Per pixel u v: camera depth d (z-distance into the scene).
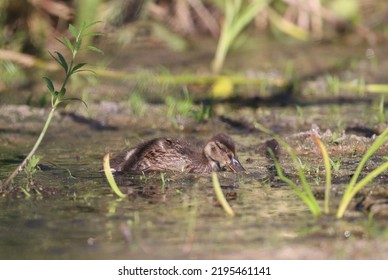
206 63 20.69
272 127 15.54
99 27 20.39
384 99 17.59
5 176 12.23
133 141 14.73
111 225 10.00
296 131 14.91
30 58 19.42
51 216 10.37
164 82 18.81
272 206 10.64
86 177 12.23
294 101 17.72
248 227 9.84
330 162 12.48
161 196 11.20
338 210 10.14
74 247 9.30
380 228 9.73
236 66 20.58
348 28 23.58
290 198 11.00
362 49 22.27
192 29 23.09
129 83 19.28
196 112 16.09
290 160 13.03
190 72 19.83
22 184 11.79
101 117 16.42
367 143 13.66
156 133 15.45
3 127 15.64
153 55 21.38
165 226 9.91
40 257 9.02
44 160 13.30
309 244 9.30
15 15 20.41
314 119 15.89
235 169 12.52
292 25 23.47
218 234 9.61
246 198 11.04
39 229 9.90
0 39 19.53
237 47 22.56
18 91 18.38
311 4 23.38
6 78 18.88
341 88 18.53
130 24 21.56
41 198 11.16
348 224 9.89
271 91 18.69
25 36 20.25
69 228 9.91
